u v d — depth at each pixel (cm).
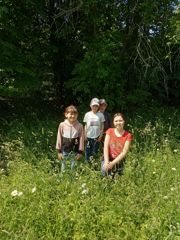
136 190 638
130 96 1434
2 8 1177
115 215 554
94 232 529
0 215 559
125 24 1420
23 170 711
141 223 554
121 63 1423
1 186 653
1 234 522
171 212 550
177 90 1650
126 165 721
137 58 1437
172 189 625
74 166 700
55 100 1673
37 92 1703
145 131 1055
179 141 1027
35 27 1509
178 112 1498
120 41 1389
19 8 1390
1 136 1059
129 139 684
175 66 1587
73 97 1599
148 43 1370
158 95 1681
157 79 1469
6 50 1248
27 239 506
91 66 1360
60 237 530
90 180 636
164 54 1438
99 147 889
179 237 496
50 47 1480
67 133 754
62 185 630
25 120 1309
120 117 682
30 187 632
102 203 581
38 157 838
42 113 1470
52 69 1609
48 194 614
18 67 1272
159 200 588
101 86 1398
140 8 1340
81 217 553
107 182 641
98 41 1380
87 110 1345
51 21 1525
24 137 1031
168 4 1355
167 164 803
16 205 578
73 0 1412
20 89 1355
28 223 542
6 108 1498
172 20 1266
